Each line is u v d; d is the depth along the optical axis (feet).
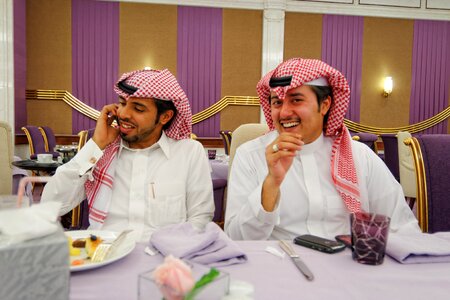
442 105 26.37
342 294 2.52
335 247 3.33
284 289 2.57
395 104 26.09
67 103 23.65
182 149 5.45
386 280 2.76
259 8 24.57
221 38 24.63
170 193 5.17
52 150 20.86
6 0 20.11
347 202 4.62
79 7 23.43
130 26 23.93
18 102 21.71
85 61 23.66
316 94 4.56
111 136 5.10
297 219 4.77
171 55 24.35
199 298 1.90
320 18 25.26
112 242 3.32
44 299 1.97
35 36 23.16
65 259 1.99
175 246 3.10
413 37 25.88
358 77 25.71
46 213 2.16
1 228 1.99
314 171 4.80
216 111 24.86
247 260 3.09
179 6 24.22
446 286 2.69
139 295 1.96
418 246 3.23
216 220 11.98
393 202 4.85
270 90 4.73
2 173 8.77
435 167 5.49
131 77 5.06
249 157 4.95
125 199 5.11
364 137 18.45
